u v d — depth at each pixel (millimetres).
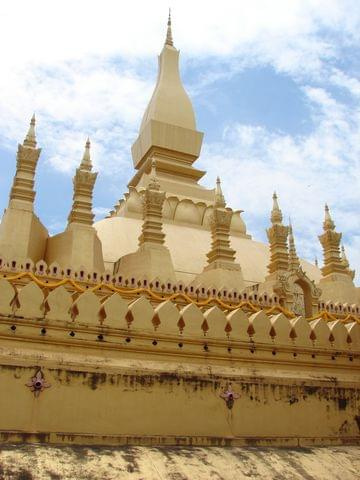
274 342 11328
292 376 11008
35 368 8953
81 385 9133
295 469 9039
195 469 8320
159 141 27219
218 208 18672
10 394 8664
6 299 9406
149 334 10211
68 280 13883
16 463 7434
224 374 10336
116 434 9039
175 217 24031
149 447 8953
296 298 17531
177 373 9914
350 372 11992
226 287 16672
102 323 9938
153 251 16625
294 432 10492
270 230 19281
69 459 7863
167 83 29266
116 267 17672
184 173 27281
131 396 9406
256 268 21375
